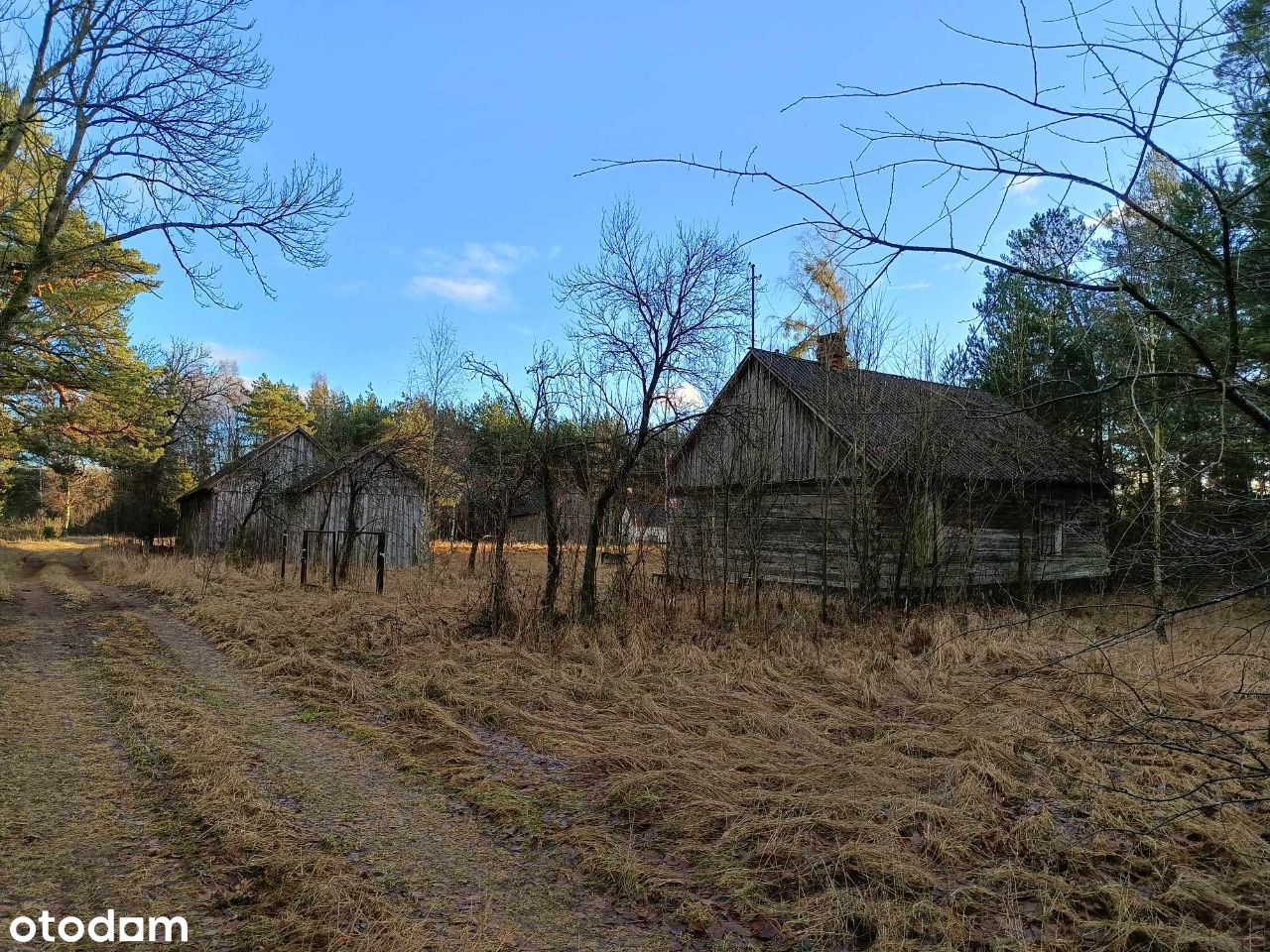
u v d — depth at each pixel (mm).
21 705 6902
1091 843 4418
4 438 17844
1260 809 4852
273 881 3865
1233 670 8156
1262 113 2188
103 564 24734
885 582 14828
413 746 6098
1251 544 2879
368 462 24125
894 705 7383
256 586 16250
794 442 16984
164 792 4957
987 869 4117
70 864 3969
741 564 14344
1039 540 16688
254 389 45938
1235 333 2301
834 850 4172
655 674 8344
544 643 9625
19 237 13711
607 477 11305
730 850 4254
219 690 7684
